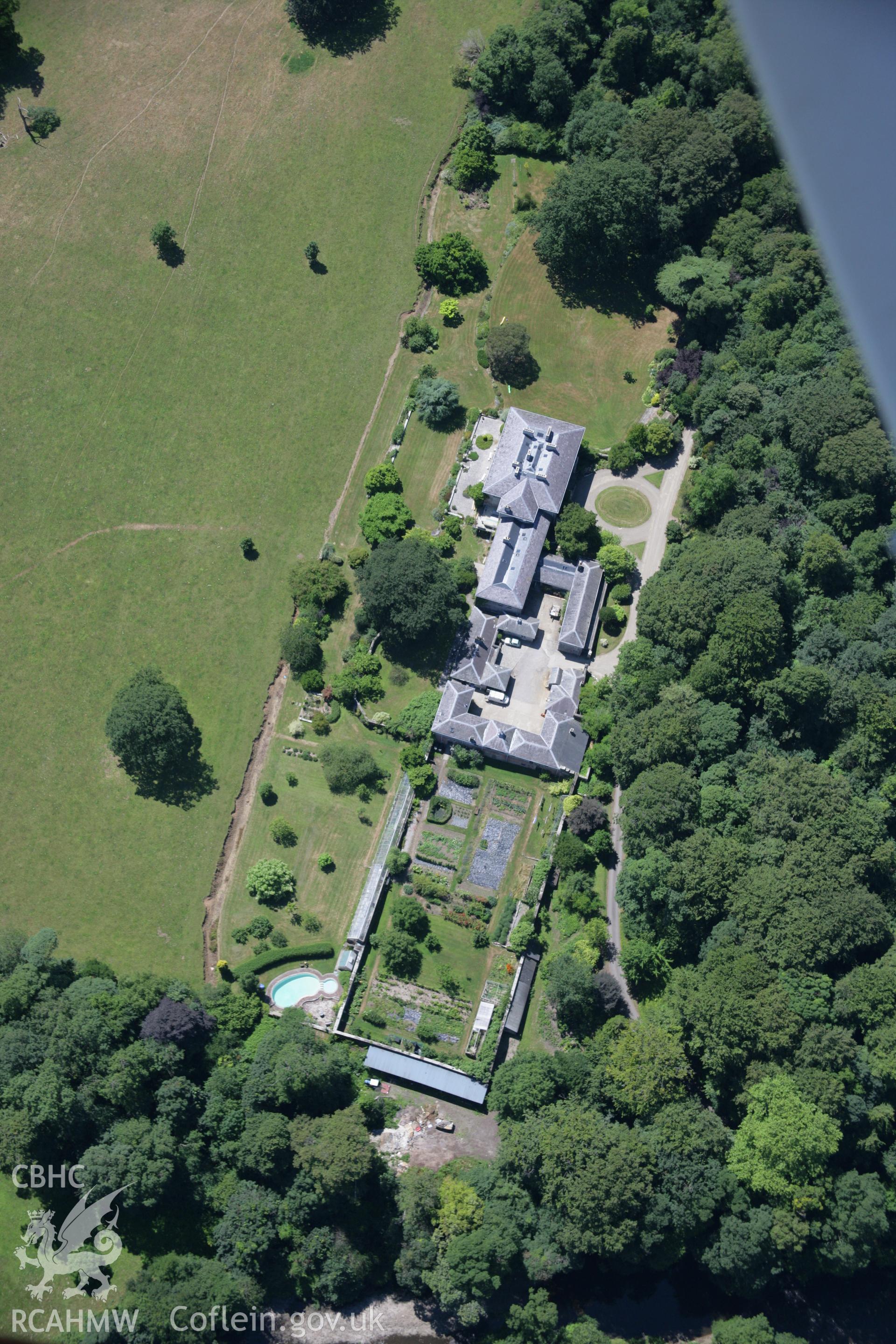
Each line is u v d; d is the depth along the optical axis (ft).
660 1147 480.23
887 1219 484.33
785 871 517.96
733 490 599.16
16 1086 470.80
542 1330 472.85
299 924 547.90
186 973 540.11
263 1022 530.27
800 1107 475.72
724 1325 483.10
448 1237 479.00
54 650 581.94
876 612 576.20
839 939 502.79
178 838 557.33
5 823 556.51
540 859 555.69
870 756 546.67
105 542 598.34
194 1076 506.89
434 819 560.20
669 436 613.52
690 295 628.28
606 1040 511.81
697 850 517.96
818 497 598.75
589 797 558.56
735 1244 468.75
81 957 538.88
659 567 603.26
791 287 617.21
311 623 584.40
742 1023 485.97
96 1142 486.38
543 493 588.91
